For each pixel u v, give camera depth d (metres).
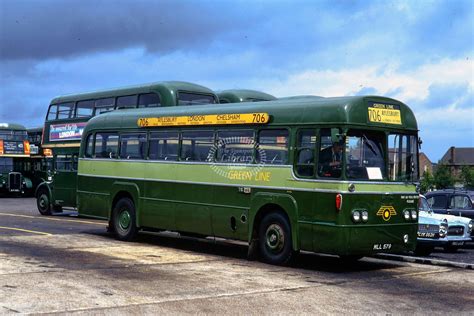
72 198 23.56
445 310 8.95
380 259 14.93
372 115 12.40
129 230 16.56
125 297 9.01
